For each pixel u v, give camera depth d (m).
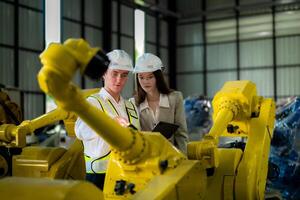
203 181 2.33
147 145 2.13
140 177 2.19
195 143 2.46
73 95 1.65
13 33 9.93
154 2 15.27
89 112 1.74
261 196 3.13
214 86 15.94
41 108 10.65
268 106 3.31
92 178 2.76
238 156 2.99
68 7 11.56
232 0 15.51
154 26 15.52
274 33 14.95
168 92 3.43
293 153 5.04
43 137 8.26
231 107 2.93
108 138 1.89
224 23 15.75
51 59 1.57
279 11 14.88
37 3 10.55
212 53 15.97
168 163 2.17
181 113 3.48
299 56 14.64
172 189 2.01
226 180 2.89
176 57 16.55
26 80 10.26
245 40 15.43
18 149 2.96
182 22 16.42
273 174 3.53
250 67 15.37
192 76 16.27
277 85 14.94
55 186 1.62
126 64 2.75
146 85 3.34
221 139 5.62
